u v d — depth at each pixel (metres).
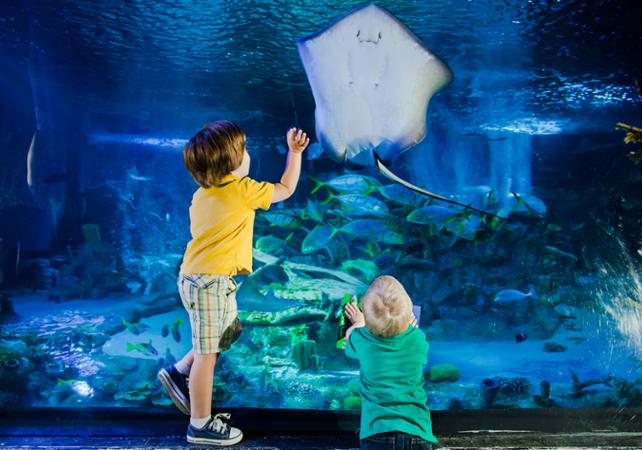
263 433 2.51
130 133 13.42
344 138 4.04
